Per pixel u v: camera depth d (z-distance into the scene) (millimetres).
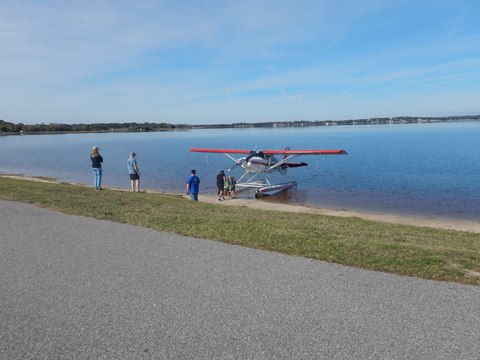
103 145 94938
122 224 8031
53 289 4438
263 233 7109
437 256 5570
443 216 16250
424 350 3049
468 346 3100
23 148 82062
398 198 21000
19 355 3047
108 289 4422
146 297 4184
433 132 137000
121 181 29531
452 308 3805
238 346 3158
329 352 3043
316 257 5555
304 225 8305
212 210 10906
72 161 49844
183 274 4902
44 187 15133
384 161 43250
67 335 3369
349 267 5109
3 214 9219
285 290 4332
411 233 8656
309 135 140375
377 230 8703
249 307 3902
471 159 42344
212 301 4062
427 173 31688
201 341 3246
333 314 3717
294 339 3258
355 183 27031
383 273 4863
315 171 35250
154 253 5855
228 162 46219
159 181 28891
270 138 116438
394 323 3512
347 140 94750
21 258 5648
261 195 21641
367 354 3004
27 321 3645
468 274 4781
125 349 3131
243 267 5152
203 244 6355
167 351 3094
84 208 10008
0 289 4453
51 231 7406
